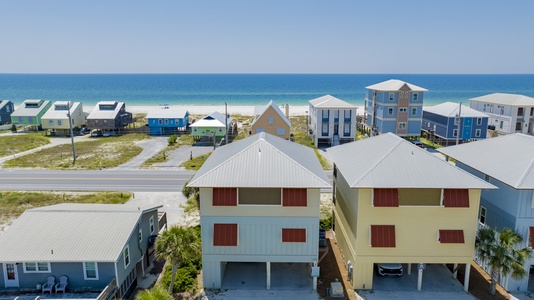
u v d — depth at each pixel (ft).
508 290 83.76
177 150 223.51
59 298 74.59
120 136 269.85
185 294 82.48
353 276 83.97
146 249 93.71
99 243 78.54
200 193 80.59
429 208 79.51
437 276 90.02
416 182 77.46
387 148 87.66
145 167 186.39
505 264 76.43
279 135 223.71
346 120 225.35
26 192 146.61
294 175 79.41
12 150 223.71
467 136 221.05
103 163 192.65
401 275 89.66
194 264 91.86
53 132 282.15
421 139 243.40
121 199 139.03
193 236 79.41
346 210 92.27
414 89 227.20
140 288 86.89
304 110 436.76
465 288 83.51
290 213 81.00
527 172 79.30
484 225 92.99
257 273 91.66
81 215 86.02
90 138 265.34
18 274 76.95
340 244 101.04
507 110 233.96
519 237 77.77
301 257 82.99
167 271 87.92
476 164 93.81
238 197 84.69
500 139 98.73
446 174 79.00
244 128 301.02
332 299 80.89
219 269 84.02
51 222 83.71
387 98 229.25
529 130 231.91
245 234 82.23
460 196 77.30
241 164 81.56
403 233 80.94
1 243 77.92
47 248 76.89
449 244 81.05
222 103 583.99
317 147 225.76
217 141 246.47
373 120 247.70
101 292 73.41
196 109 447.42
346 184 91.97
